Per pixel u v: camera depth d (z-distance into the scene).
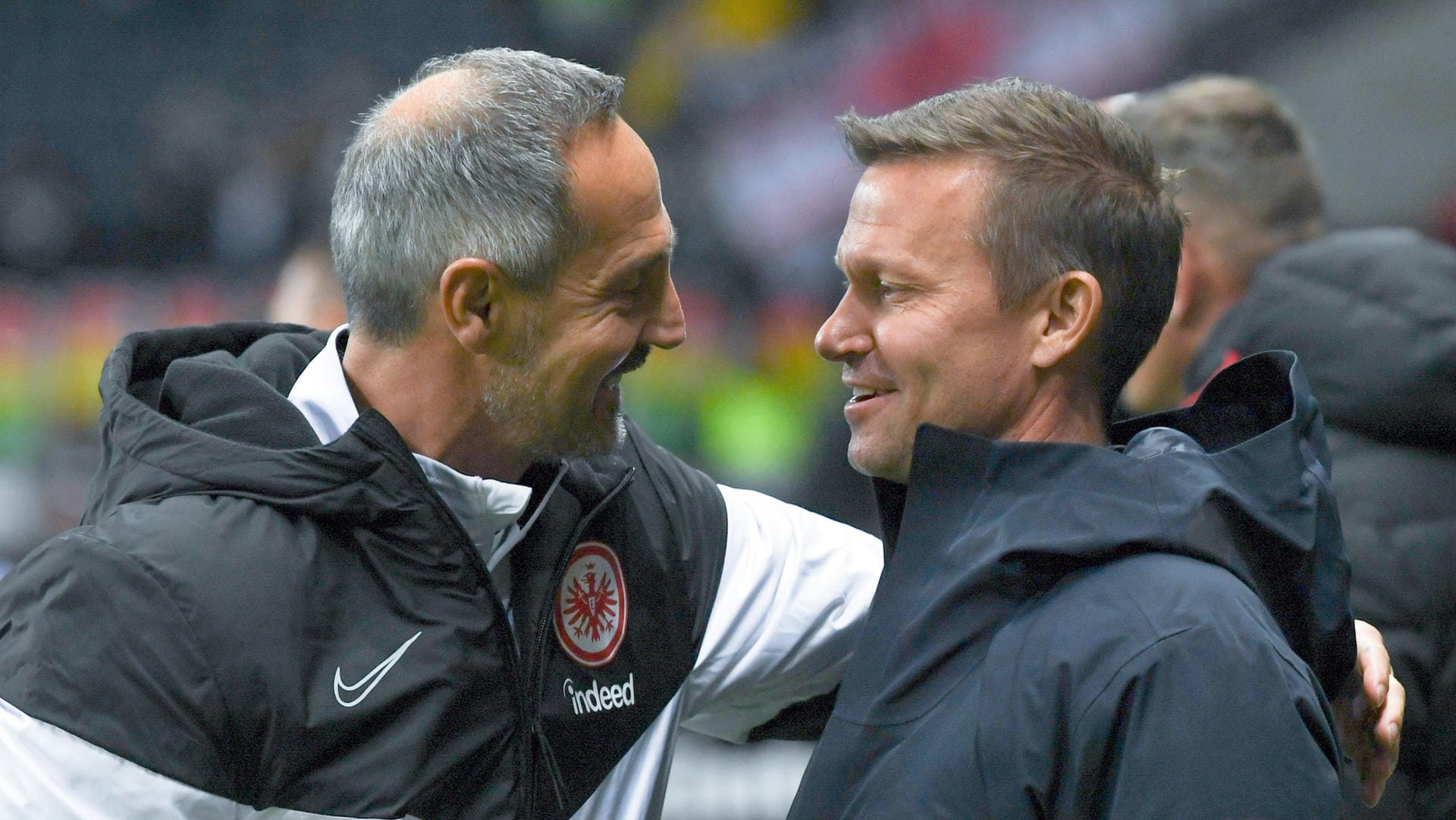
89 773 3.61
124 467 4.02
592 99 4.08
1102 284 3.85
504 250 3.96
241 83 27.22
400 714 3.88
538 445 4.18
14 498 15.45
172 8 28.20
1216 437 4.19
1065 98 3.94
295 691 3.74
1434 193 19.66
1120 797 3.31
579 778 4.34
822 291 20.28
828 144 21.31
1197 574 3.45
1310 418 3.82
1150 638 3.36
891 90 21.02
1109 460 3.62
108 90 27.44
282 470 3.83
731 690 4.82
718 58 22.95
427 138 4.02
